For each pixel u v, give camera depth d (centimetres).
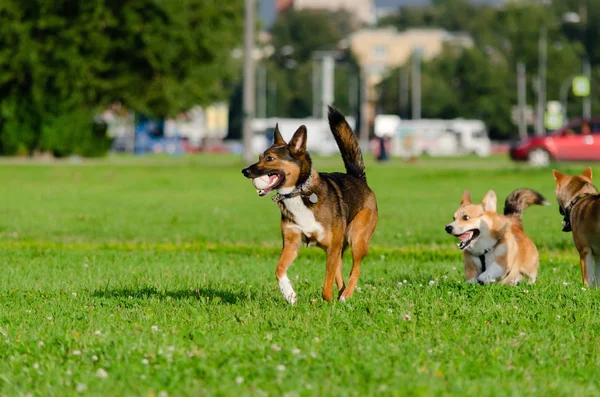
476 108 10488
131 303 1016
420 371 685
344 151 1122
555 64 10488
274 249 1725
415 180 3631
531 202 1196
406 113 10750
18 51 4534
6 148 4947
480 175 3734
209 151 9194
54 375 691
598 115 10331
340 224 1020
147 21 4653
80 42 4572
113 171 4056
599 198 1105
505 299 995
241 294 1112
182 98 5059
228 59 5578
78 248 1722
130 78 4812
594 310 937
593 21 11919
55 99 4912
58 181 3581
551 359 741
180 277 1280
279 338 805
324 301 1003
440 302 969
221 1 4900
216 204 2722
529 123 10656
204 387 655
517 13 10919
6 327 862
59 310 969
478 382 663
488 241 1127
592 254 1129
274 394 631
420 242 1841
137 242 1845
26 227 2067
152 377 677
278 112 11769
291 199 991
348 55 12694
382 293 1059
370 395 628
